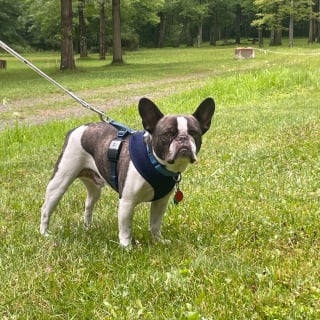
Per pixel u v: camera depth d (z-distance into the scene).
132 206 1.43
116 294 1.19
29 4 18.80
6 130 3.60
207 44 23.94
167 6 21.77
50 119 4.81
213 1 22.14
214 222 1.68
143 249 1.46
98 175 1.56
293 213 1.71
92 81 8.27
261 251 1.43
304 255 1.38
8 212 1.91
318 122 3.44
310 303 1.12
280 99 5.24
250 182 2.10
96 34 19.06
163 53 17.36
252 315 1.08
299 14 17.92
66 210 1.90
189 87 6.84
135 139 1.41
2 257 1.46
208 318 1.07
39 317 1.12
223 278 1.25
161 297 1.18
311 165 2.33
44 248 1.50
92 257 1.42
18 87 7.75
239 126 3.60
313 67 6.94
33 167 2.74
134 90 7.03
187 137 1.27
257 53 14.17
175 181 1.41
